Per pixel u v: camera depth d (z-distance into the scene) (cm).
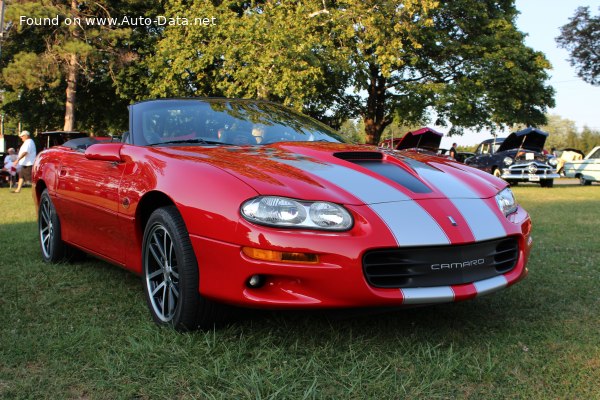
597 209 823
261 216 206
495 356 213
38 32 2170
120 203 277
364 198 220
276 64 1608
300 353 215
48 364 207
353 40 1919
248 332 236
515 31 2398
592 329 247
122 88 2292
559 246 471
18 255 422
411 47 2262
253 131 314
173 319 237
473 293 217
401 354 214
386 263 207
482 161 1859
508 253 244
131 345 221
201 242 219
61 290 316
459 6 2312
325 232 204
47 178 383
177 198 231
